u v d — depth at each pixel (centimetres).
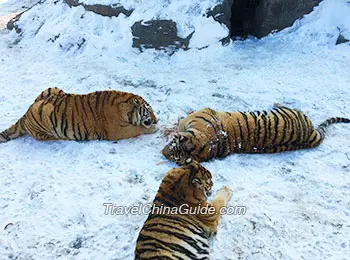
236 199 384
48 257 336
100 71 630
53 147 466
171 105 535
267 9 697
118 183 407
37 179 416
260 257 330
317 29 698
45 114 459
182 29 654
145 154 448
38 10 789
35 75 628
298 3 699
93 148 457
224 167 424
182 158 421
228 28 704
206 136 421
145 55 664
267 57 659
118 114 456
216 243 342
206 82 591
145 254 290
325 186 398
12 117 524
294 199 385
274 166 427
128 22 680
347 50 663
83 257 335
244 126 434
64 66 653
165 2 677
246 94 557
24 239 351
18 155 455
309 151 447
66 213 374
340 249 334
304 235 347
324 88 568
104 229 358
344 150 447
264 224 358
